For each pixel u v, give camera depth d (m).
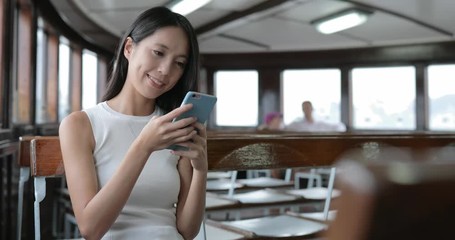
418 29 6.49
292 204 2.64
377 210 0.33
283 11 5.62
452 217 0.33
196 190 1.17
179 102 1.27
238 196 2.74
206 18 6.03
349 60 7.71
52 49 4.88
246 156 1.45
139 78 1.16
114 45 6.48
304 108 6.39
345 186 0.35
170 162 1.21
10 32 3.19
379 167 0.34
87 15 4.92
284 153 1.51
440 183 0.34
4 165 2.99
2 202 2.96
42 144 1.25
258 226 2.05
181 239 1.19
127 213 1.14
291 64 8.04
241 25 6.38
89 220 1.00
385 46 7.46
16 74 3.42
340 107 7.81
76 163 1.09
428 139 1.76
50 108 4.84
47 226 4.02
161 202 1.18
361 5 5.30
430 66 7.24
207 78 8.21
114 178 1.00
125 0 4.97
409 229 0.33
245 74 8.25
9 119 3.17
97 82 6.67
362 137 1.64
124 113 1.22
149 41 1.14
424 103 7.21
